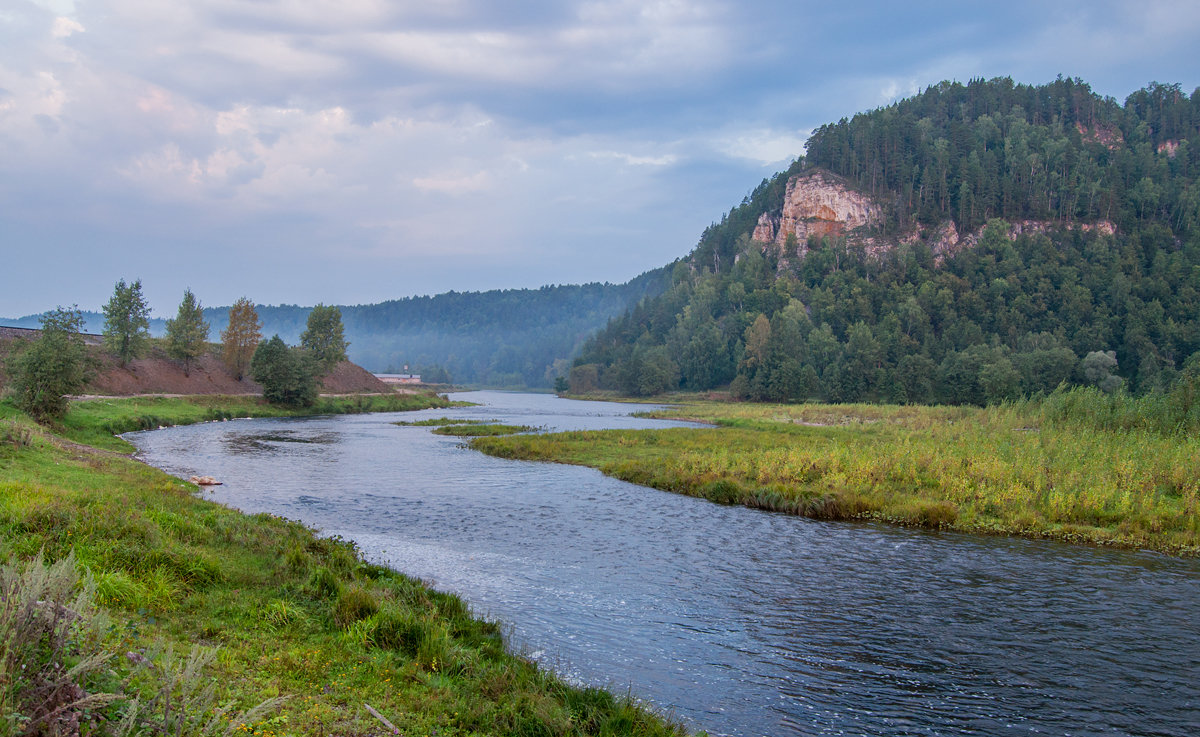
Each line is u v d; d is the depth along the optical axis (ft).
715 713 35.40
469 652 37.73
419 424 236.63
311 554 53.42
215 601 39.70
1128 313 463.83
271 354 277.85
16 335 228.84
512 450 146.41
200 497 84.53
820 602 53.67
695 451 143.84
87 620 24.35
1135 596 56.85
